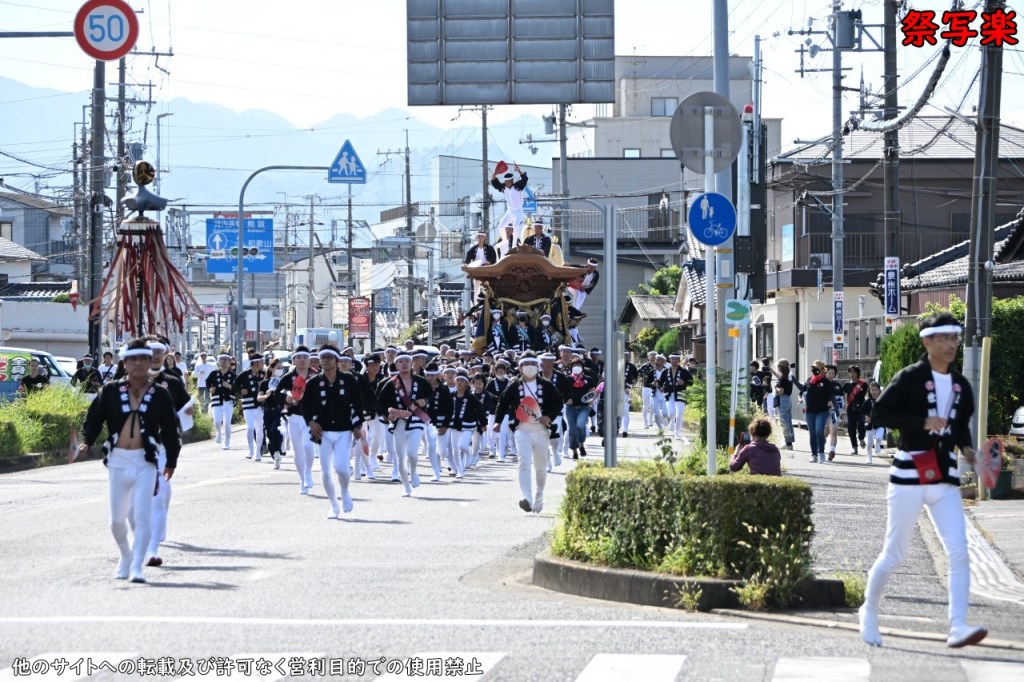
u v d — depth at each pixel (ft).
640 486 88.17
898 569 100.53
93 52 164.66
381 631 73.31
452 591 88.07
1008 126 408.26
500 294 348.18
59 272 644.69
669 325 524.52
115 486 92.32
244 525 125.80
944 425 68.33
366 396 135.44
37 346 474.08
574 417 218.38
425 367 181.37
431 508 142.72
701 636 72.54
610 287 136.56
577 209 590.14
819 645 70.13
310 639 70.79
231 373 250.57
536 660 65.82
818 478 185.98
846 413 258.57
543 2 215.51
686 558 84.74
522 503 135.64
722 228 102.63
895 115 247.70
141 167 143.64
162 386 94.43
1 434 208.74
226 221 449.48
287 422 157.79
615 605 83.71
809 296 389.80
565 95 215.92
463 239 552.41
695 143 103.40
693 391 192.54
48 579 92.02
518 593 88.28
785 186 406.00
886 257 249.75
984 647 70.08
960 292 294.66
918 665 64.90
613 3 215.10
